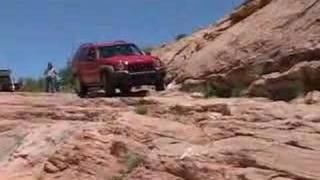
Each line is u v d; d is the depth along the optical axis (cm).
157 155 1056
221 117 1152
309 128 986
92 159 1179
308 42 1405
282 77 1358
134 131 1164
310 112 1066
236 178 907
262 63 1503
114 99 1689
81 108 1628
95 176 1141
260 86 1409
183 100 1435
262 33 1616
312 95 1223
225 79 1614
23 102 1803
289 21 1562
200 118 1172
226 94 1606
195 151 1005
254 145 954
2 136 1539
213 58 1738
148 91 1942
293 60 1418
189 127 1133
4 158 1444
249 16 1872
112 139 1191
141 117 1224
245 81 1557
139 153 1102
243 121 1084
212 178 936
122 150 1138
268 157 920
